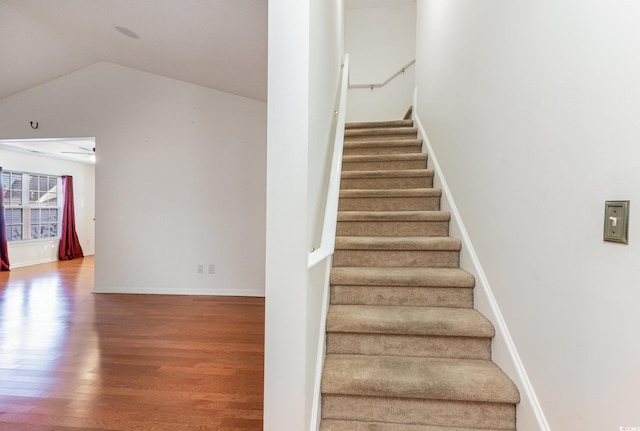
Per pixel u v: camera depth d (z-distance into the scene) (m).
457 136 2.27
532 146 1.29
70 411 1.81
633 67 0.81
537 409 1.23
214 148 4.44
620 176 0.85
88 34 3.49
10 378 2.16
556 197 1.13
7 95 4.55
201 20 2.82
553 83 1.15
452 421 1.39
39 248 7.11
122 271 4.53
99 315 3.49
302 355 1.17
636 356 0.80
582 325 1.00
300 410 1.17
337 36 3.01
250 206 4.41
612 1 0.88
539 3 1.24
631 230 0.82
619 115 0.85
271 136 1.18
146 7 2.80
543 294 1.21
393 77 5.00
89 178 8.56
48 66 4.20
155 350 2.59
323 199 1.83
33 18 3.22
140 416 1.76
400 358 1.61
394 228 2.41
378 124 3.87
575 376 1.03
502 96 1.56
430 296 1.88
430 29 3.11
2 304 3.92
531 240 1.29
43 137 4.55
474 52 1.94
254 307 3.80
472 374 1.45
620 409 0.85
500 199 1.57
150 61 4.01
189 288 4.46
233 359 2.43
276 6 1.17
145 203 4.50
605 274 0.91
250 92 4.16
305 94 1.16
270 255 1.18
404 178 2.86
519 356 1.37
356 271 1.99
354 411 1.43
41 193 7.20
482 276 1.76
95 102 4.50
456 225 2.21
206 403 1.88
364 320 1.65
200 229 4.46
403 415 1.41
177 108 4.46
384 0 4.88
